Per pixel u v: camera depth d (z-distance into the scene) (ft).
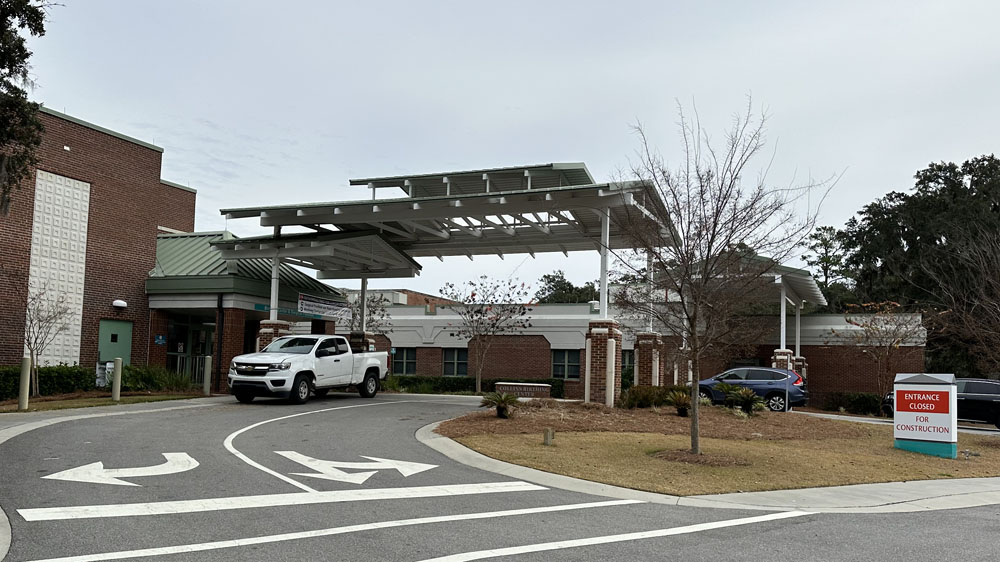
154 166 88.84
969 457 50.44
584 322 130.41
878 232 158.71
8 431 44.29
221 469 34.04
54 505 26.23
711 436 52.44
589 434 49.78
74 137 79.25
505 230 77.36
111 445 40.09
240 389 66.23
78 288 78.89
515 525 25.43
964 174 148.46
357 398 77.82
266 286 86.69
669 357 73.67
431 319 141.79
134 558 20.07
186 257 90.48
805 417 71.92
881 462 45.03
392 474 34.50
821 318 123.44
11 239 72.64
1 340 71.46
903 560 22.03
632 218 50.39
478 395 103.09
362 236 79.20
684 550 22.63
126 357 83.82
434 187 78.89
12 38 47.80
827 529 26.35
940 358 135.33
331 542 22.38
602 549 22.50
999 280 74.84
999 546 24.07
